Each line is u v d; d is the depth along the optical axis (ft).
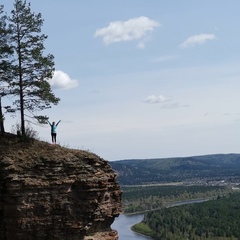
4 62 144.56
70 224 132.98
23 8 147.33
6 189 127.95
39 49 148.15
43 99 150.82
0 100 147.74
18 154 135.44
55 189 131.64
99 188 140.15
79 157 141.59
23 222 126.93
